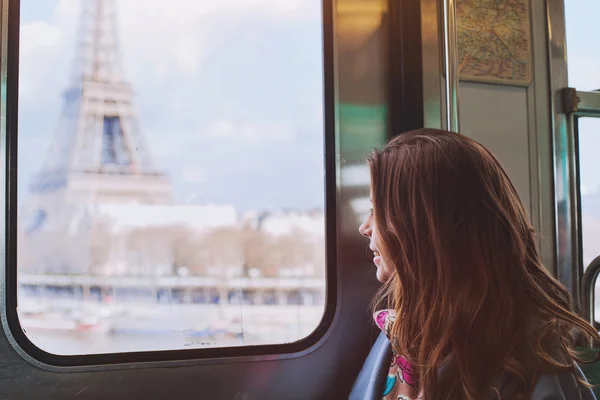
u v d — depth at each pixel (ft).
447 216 2.35
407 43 3.79
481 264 2.30
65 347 3.12
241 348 3.43
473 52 3.90
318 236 3.62
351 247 3.69
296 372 3.56
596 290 4.49
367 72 3.82
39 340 3.07
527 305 2.32
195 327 3.33
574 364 2.38
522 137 4.04
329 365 3.62
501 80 3.97
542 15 4.15
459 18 3.88
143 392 3.25
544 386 2.24
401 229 2.48
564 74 4.19
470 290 2.29
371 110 3.82
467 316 2.27
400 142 2.63
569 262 4.16
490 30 3.96
